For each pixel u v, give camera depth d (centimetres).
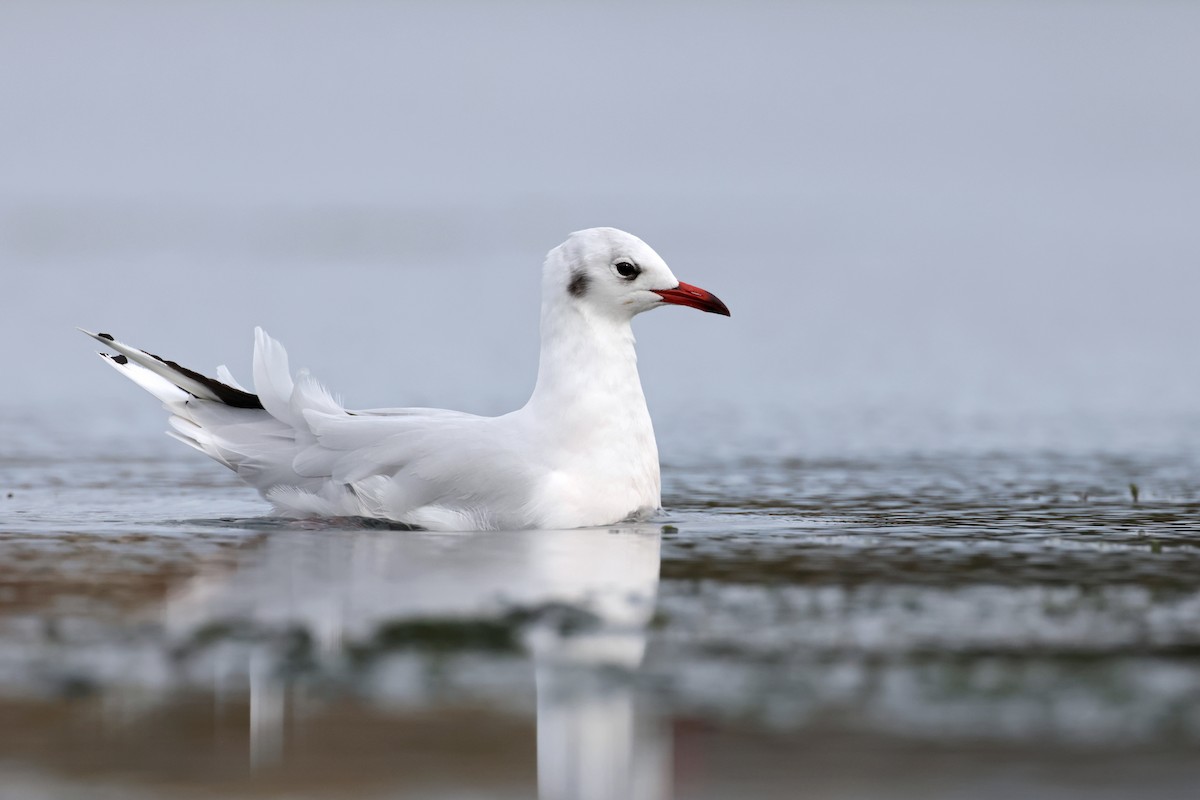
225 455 1573
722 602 1116
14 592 1143
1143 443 2108
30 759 813
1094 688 913
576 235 1519
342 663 963
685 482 1794
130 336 3294
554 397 1495
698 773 796
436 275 4706
